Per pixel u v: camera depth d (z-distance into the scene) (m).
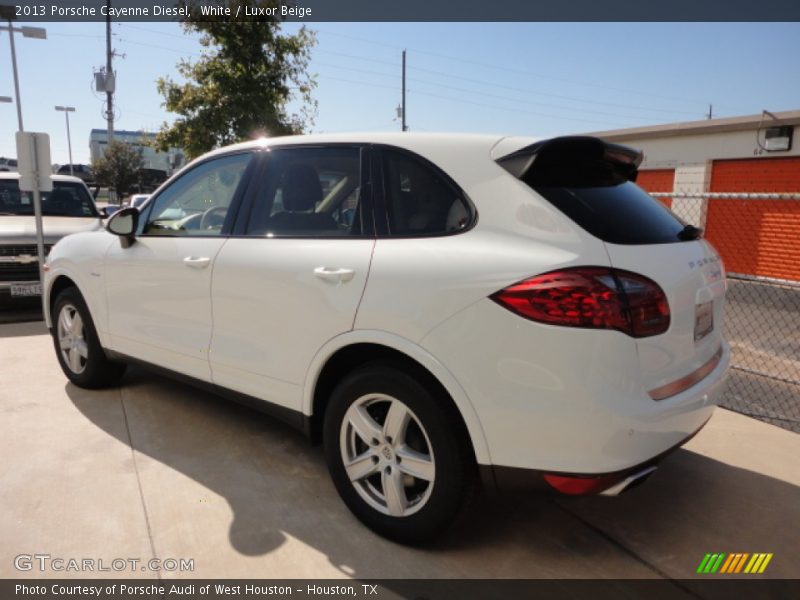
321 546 2.63
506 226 2.33
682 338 2.37
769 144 12.73
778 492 3.19
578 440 2.13
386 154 2.78
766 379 5.38
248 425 3.89
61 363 4.62
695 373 2.48
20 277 7.16
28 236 7.21
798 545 2.73
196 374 3.45
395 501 2.57
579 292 2.09
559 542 2.71
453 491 2.39
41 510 2.87
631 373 2.14
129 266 3.78
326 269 2.70
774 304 9.15
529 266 2.18
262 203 3.19
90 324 4.27
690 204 14.72
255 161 3.32
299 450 3.56
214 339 3.27
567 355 2.10
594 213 2.33
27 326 6.75
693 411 2.38
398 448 2.55
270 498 3.02
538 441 2.18
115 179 32.88
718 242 14.15
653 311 2.20
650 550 2.66
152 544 2.63
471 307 2.25
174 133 10.67
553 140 2.37
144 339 3.76
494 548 2.64
